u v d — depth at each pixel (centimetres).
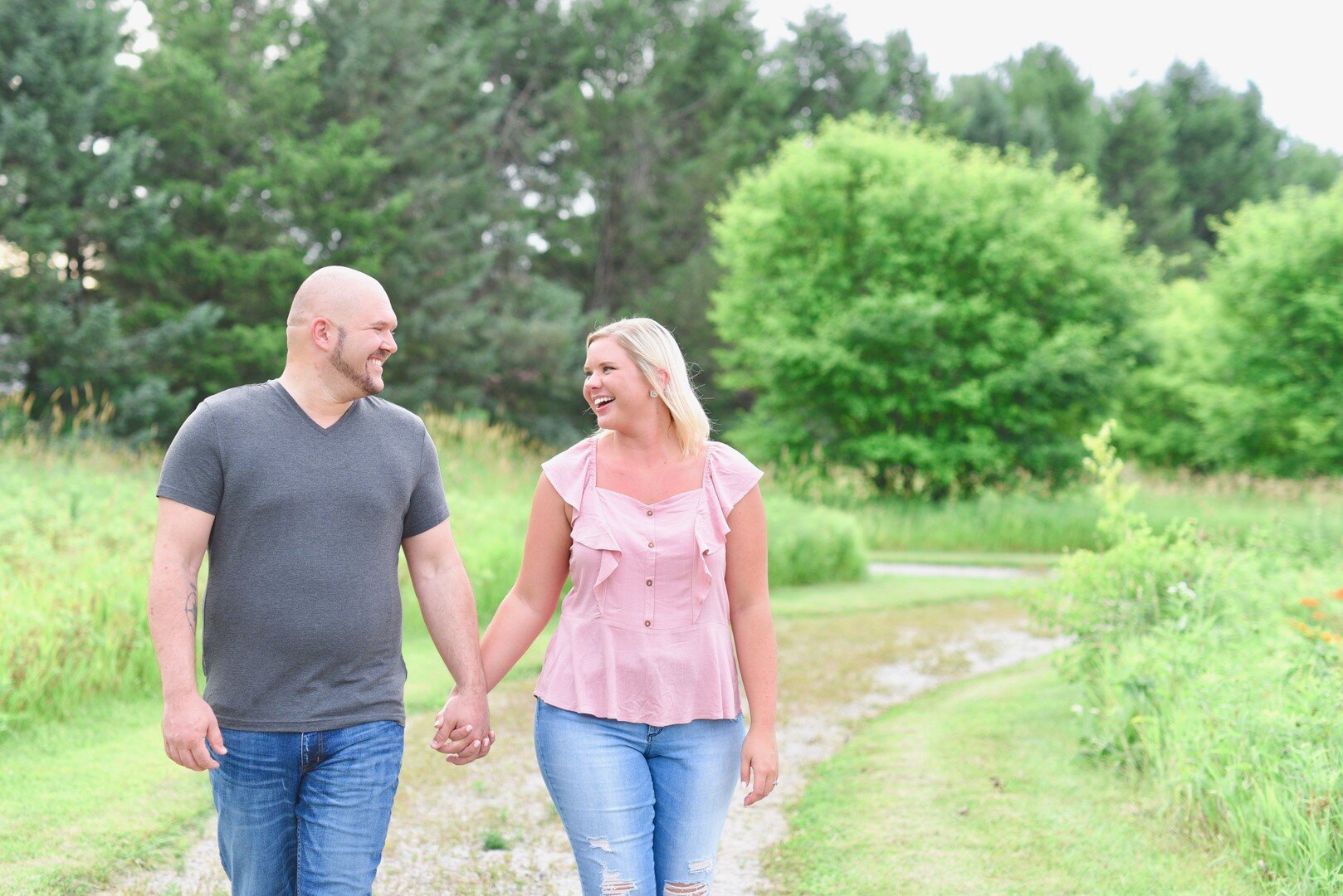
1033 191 2456
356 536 261
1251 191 6391
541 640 941
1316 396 2489
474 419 2019
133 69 2303
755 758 269
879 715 718
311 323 262
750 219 2528
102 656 677
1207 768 440
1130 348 2398
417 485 280
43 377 1958
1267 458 2550
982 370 2372
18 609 655
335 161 2409
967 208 2356
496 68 3725
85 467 1407
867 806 493
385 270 2622
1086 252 2409
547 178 3691
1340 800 379
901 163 2520
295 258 2311
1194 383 2991
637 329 276
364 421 271
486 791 543
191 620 249
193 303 2286
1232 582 631
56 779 504
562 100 3500
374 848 260
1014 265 2352
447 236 2839
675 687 262
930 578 1512
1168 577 651
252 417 257
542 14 3778
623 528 267
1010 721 660
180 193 2262
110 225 2072
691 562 266
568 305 3162
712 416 3362
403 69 2866
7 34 1995
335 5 2805
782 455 2425
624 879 254
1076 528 2009
